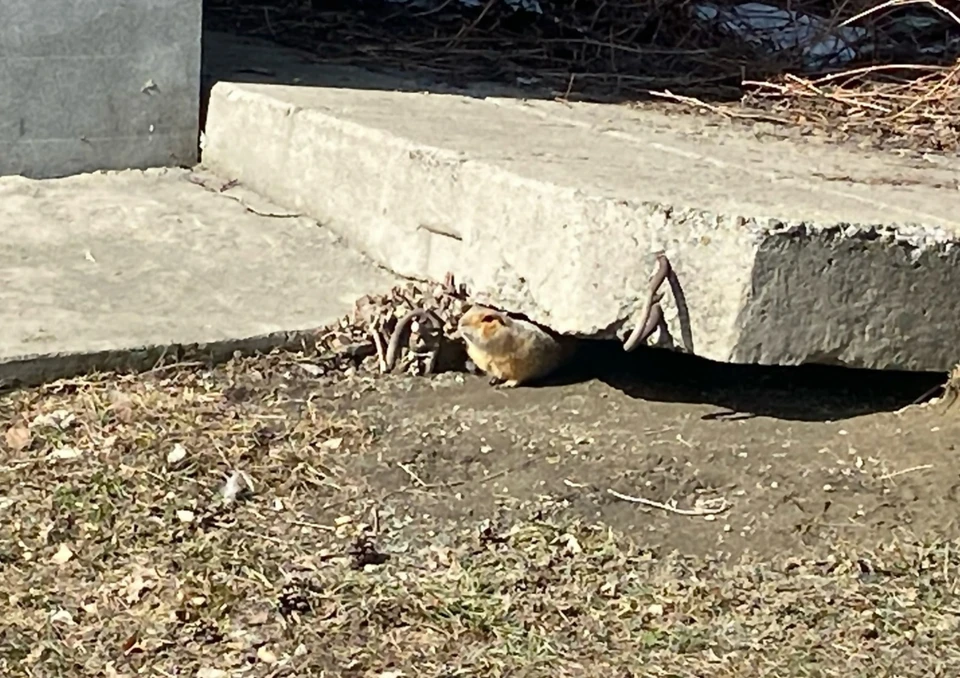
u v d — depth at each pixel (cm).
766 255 390
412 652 300
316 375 437
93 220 541
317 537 345
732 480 380
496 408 423
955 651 307
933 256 403
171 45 599
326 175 541
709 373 450
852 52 735
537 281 427
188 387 419
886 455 396
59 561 327
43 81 578
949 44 743
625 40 760
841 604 324
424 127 527
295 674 291
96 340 423
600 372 450
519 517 358
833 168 505
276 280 494
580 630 311
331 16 805
